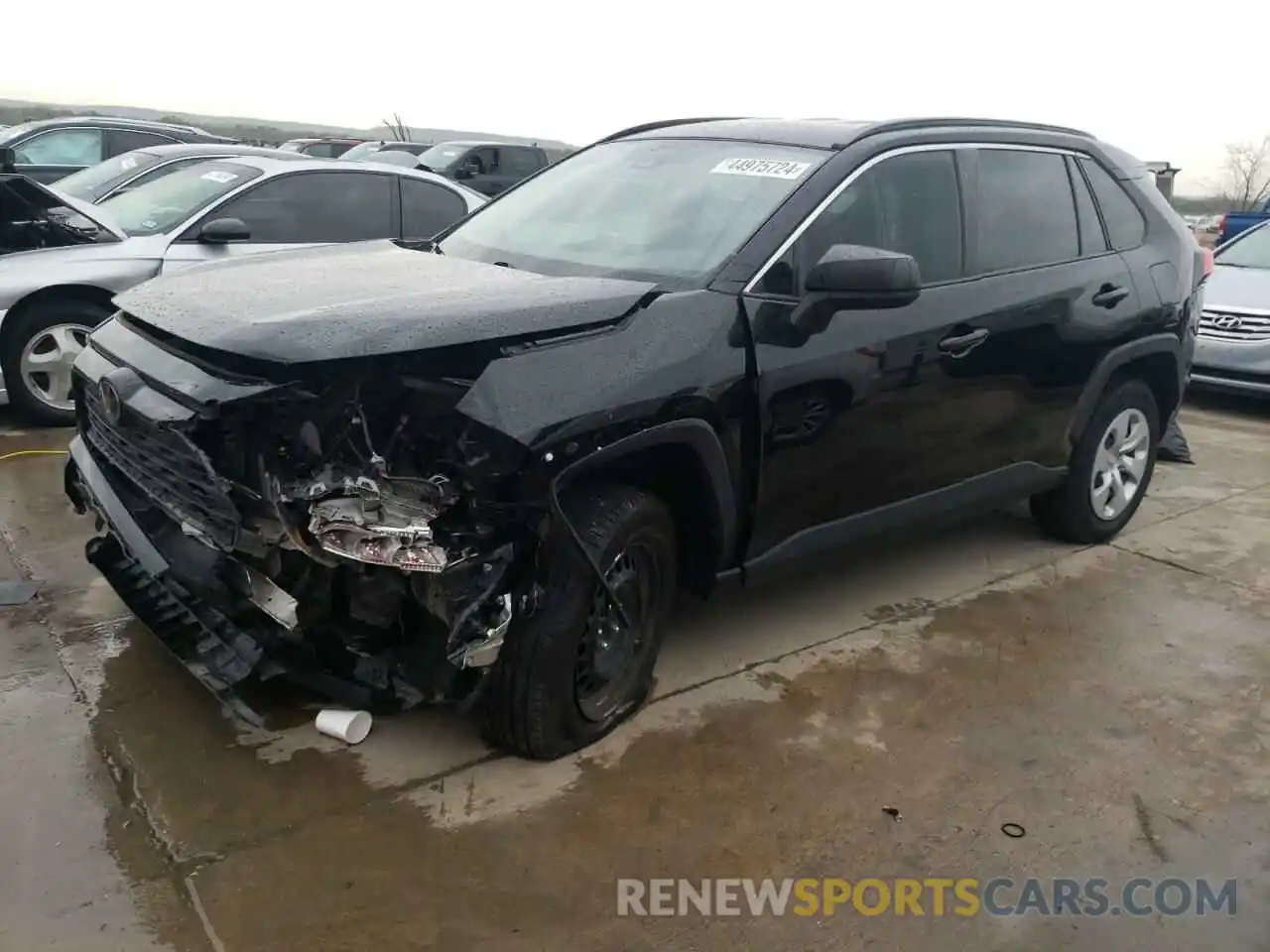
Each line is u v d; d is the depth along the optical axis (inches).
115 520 126.2
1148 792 124.6
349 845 107.4
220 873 102.5
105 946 92.8
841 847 112.1
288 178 269.4
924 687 145.8
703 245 137.7
